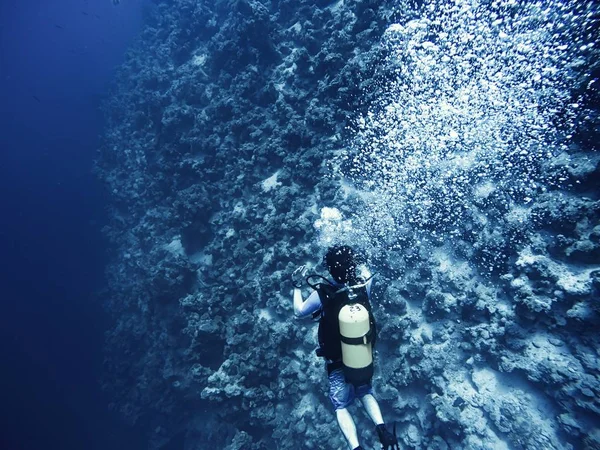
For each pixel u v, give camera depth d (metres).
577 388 5.77
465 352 7.43
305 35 12.41
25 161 31.28
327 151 10.42
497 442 6.62
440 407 7.10
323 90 10.89
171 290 11.81
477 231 7.80
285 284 9.16
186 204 11.95
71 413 19.34
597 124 6.73
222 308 10.38
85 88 38.62
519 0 8.35
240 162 12.02
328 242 9.00
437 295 7.76
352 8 12.11
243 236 10.82
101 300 19.66
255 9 12.88
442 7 9.43
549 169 7.27
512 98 7.98
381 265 8.48
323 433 8.23
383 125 9.41
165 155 13.95
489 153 8.03
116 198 18.47
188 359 10.52
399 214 8.67
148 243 14.99
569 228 6.66
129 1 39.66
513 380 6.82
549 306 6.38
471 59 8.70
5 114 37.34
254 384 9.12
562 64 7.60
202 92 15.11
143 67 21.69
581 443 5.70
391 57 9.73
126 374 14.54
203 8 17.84
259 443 9.39
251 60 13.66
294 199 10.31
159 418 13.41
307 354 8.95
